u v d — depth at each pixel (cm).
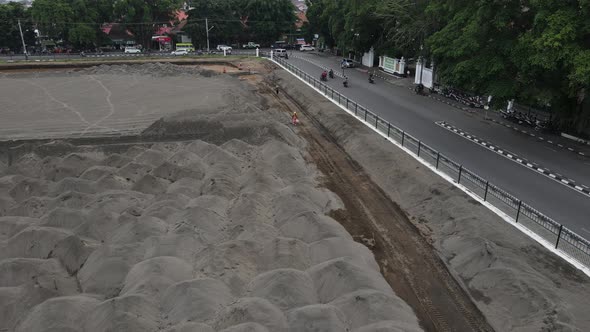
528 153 2769
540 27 2672
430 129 3272
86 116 3656
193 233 1797
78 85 4878
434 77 4616
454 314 1496
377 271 1670
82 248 1745
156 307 1430
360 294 1425
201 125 3056
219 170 2409
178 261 1639
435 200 2120
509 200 2033
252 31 8694
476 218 1900
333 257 1678
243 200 2056
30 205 2075
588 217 2005
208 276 1564
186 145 2855
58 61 6366
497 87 2936
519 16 2953
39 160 2645
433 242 1884
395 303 1431
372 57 6406
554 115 3272
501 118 3572
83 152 2789
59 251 1745
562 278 1578
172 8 8244
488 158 2689
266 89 4912
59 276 1631
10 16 7394
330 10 6906
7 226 1927
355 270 1546
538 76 2914
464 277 1647
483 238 1745
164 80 5184
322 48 8562
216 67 6322
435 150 2791
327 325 1309
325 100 4134
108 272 1619
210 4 8138
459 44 3144
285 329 1315
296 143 3019
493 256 1631
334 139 3216
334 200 2247
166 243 1734
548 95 2839
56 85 4884
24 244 1789
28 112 3781
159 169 2411
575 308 1438
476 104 3938
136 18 7844
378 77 5600
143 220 1870
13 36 7462
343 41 6612
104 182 2259
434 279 1669
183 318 1363
